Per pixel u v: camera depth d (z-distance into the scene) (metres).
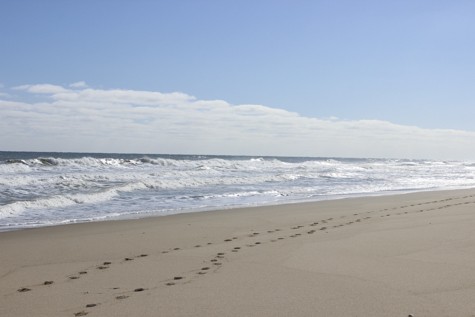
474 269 6.68
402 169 60.66
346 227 11.05
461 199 18.41
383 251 8.02
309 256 7.73
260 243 9.15
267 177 31.91
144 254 8.35
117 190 21.23
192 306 5.20
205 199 19.55
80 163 37.12
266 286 5.97
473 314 4.77
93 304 5.33
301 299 5.38
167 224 12.21
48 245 9.27
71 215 14.31
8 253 8.48
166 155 114.50
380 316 4.77
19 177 23.39
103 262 7.70
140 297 5.57
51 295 5.74
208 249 8.63
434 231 9.98
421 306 5.05
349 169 52.03
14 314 5.04
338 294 5.55
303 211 14.97
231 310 5.04
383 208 15.62
